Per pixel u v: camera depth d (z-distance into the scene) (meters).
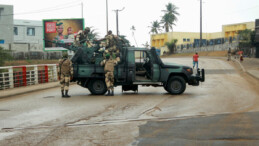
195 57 30.27
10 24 52.91
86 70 12.88
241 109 8.88
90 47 13.07
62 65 12.38
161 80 12.87
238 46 53.50
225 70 28.64
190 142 5.47
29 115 8.48
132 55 12.87
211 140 5.58
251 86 16.33
